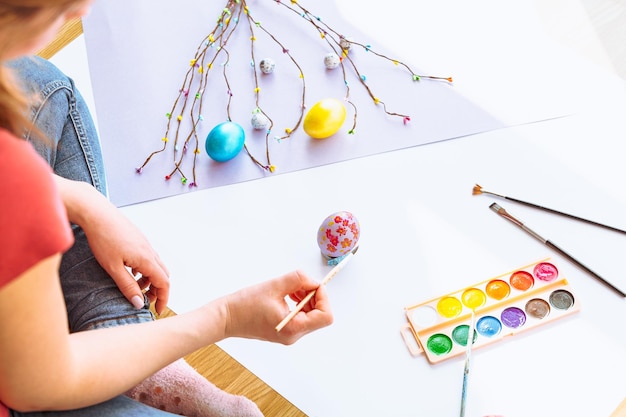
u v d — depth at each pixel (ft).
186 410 3.03
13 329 2.06
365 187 3.87
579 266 3.47
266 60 4.27
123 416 2.59
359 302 3.52
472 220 3.69
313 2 4.55
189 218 3.91
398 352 3.37
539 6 4.33
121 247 2.97
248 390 3.42
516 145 3.89
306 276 2.93
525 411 3.18
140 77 4.40
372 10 4.48
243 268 3.71
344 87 4.22
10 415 2.42
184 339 2.69
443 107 4.08
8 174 1.90
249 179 3.99
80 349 2.47
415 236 3.68
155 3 4.67
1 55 1.87
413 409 3.23
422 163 3.91
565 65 4.09
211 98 4.26
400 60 4.27
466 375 3.20
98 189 3.31
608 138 3.82
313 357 3.42
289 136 4.09
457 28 4.33
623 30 4.13
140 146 4.16
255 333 2.87
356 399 3.29
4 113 2.02
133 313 2.98
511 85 4.08
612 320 3.33
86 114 3.36
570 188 3.71
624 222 3.57
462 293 3.48
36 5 1.78
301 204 3.87
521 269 3.50
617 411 3.12
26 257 1.96
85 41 4.59
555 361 3.26
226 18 4.51
